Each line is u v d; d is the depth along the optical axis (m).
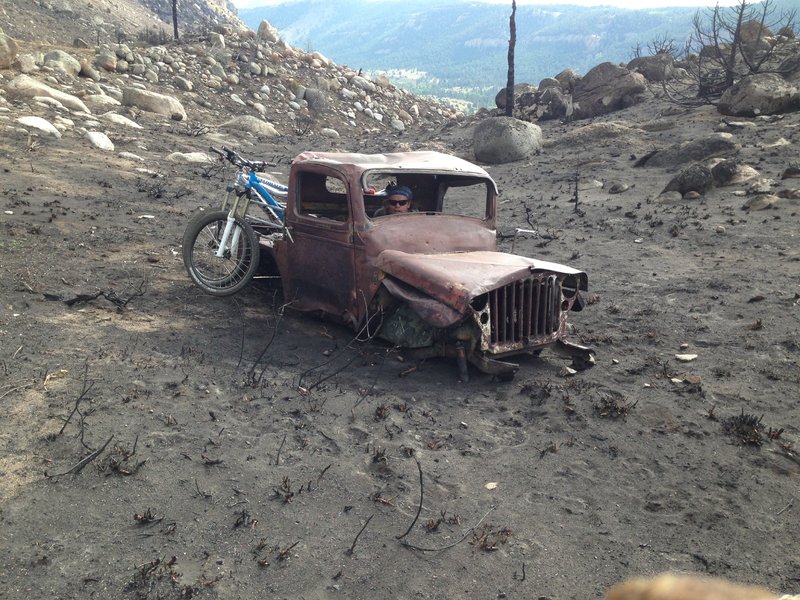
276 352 5.66
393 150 23.39
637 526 3.48
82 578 2.86
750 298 7.10
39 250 7.66
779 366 5.46
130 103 24.66
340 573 3.04
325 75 38.81
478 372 5.45
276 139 25.86
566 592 2.99
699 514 3.56
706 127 19.30
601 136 20.45
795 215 10.61
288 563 3.08
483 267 5.34
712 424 4.55
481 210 12.75
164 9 119.69
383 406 4.62
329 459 4.00
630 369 5.53
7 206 9.38
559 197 14.14
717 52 23.92
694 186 12.87
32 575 2.85
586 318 6.89
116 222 9.61
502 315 5.26
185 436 4.09
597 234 10.80
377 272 5.57
